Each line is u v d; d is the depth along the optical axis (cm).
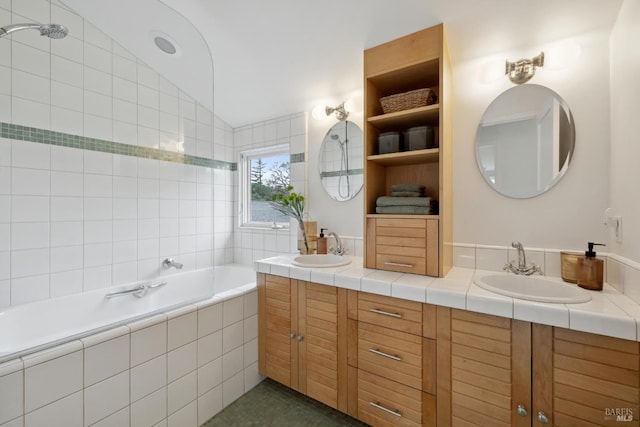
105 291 212
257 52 206
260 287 202
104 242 215
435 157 171
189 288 263
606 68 143
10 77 173
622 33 129
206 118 285
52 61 189
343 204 239
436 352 134
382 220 175
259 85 243
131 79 228
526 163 163
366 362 155
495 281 152
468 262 178
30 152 181
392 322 147
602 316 100
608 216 141
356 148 232
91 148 208
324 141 250
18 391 102
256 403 182
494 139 171
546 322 109
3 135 171
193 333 161
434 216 157
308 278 175
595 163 147
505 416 118
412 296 139
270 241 293
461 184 181
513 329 117
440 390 133
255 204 317
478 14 146
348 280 159
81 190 204
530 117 162
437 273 156
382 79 183
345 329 163
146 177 241
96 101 210
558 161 155
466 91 179
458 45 166
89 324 201
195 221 280
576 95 150
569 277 142
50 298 188
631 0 119
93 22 203
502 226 170
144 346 139
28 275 181
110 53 215
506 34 155
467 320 127
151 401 141
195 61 225
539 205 160
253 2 165
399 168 202
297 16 170
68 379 114
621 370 99
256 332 202
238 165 318
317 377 174
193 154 276
